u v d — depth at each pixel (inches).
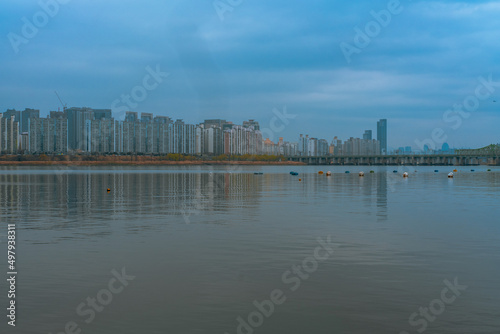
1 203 2218.3
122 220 1581.0
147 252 1036.5
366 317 640.4
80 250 1058.1
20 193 2903.5
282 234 1275.8
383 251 1045.2
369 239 1195.9
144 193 2923.2
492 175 6742.1
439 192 2987.2
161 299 714.8
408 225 1443.2
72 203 2220.7
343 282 797.9
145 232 1317.7
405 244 1125.1
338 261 946.1
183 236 1245.7
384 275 839.7
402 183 4252.0
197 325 617.0
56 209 1941.4
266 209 1932.8
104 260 957.8
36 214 1759.4
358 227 1403.8
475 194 2795.3
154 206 2074.3
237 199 2453.2
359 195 2728.8
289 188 3459.6
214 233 1294.3
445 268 888.3
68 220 1579.7
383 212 1808.6
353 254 1012.5
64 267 899.4
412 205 2091.5
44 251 1047.6
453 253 1020.5
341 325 614.9
